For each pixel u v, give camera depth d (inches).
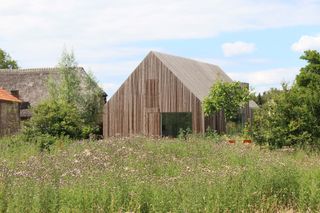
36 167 671.1
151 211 452.4
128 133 1641.2
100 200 456.8
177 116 1588.3
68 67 1957.4
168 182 527.5
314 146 973.2
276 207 517.3
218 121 1605.6
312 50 1307.8
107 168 660.7
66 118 1162.6
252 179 537.0
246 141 1044.5
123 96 1652.3
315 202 516.7
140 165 735.7
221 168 680.4
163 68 1605.6
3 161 764.0
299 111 997.8
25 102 2130.9
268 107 1033.5
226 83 1547.7
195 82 1672.0
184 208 437.1
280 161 713.0
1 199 458.9
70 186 496.1
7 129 1809.8
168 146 906.7
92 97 1950.1
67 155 810.8
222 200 470.3
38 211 434.9
